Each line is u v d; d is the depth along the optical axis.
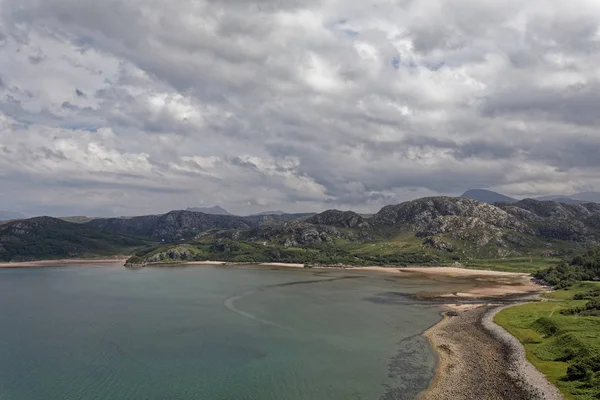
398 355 85.62
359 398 64.88
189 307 141.50
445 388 67.25
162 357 85.81
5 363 82.56
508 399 61.72
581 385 63.44
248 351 89.62
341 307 140.62
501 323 109.75
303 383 71.19
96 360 84.12
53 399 66.06
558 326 94.19
